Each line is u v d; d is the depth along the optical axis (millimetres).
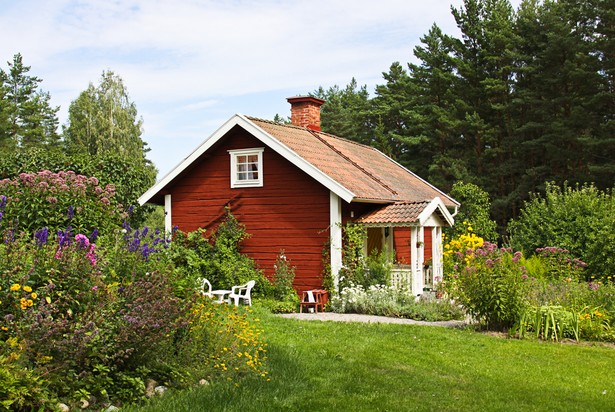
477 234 28188
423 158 43594
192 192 19047
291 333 12055
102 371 6957
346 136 54125
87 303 7379
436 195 24141
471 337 12203
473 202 28828
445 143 41969
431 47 44969
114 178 23422
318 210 17203
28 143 51062
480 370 9641
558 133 34469
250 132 17656
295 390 8070
